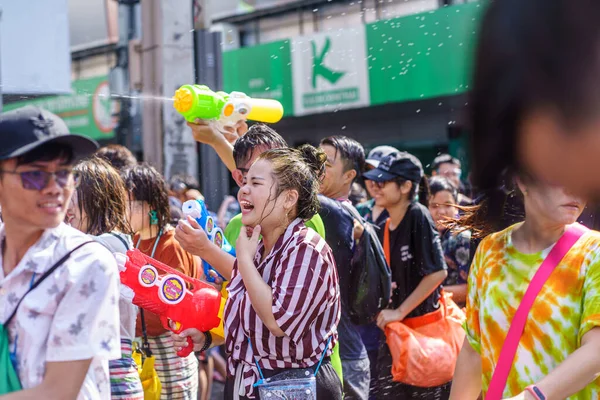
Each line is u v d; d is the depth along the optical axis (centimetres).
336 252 320
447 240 445
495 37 58
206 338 265
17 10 438
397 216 384
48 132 158
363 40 938
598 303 179
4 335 162
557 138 57
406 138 998
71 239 167
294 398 225
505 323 196
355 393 328
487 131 59
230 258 262
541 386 176
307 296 223
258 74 1052
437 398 368
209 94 297
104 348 162
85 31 1188
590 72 55
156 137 556
